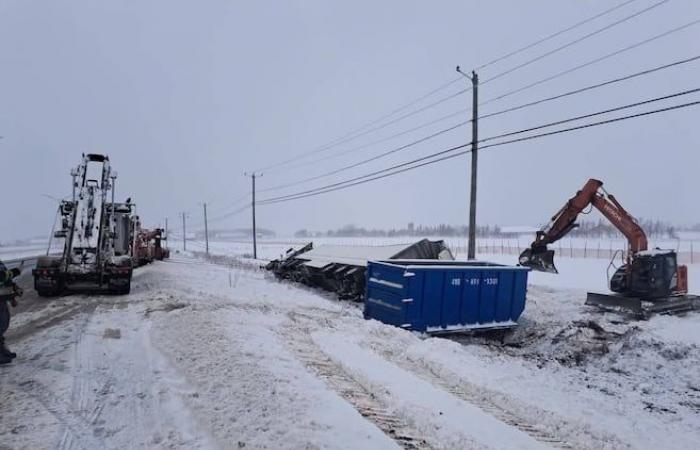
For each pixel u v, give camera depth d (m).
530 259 18.27
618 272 16.41
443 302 12.92
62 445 4.70
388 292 13.06
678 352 11.49
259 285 20.69
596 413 7.55
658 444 6.46
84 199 15.57
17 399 5.89
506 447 5.18
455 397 6.90
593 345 12.78
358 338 10.46
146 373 6.90
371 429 5.02
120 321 10.92
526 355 12.80
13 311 12.41
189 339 8.59
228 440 4.70
